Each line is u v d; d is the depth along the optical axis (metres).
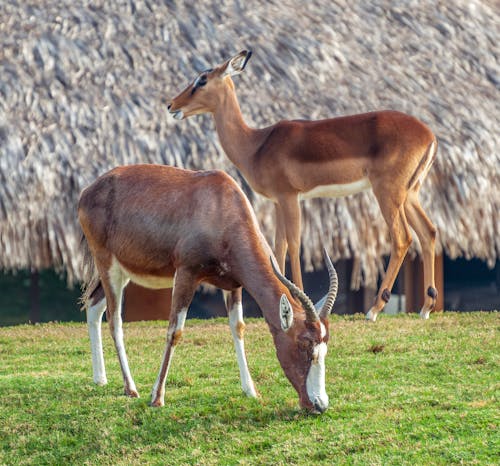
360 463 25.81
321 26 57.97
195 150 48.97
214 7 57.84
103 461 28.27
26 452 29.33
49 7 56.00
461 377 33.47
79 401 32.09
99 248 32.81
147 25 55.59
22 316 51.62
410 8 61.91
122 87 51.41
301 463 26.39
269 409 30.20
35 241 46.72
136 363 38.19
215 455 27.62
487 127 53.28
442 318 45.78
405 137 43.06
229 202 30.59
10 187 46.56
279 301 29.22
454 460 25.59
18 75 50.81
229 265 30.34
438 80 56.25
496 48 60.81
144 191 31.91
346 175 43.44
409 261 53.41
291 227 44.09
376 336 40.81
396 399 30.81
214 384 33.84
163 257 31.23
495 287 57.38
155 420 29.89
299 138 43.53
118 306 32.84
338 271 53.78
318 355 27.95
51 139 48.03
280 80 53.16
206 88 44.66
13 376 35.97
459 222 50.16
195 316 53.38
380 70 55.88
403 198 43.47
